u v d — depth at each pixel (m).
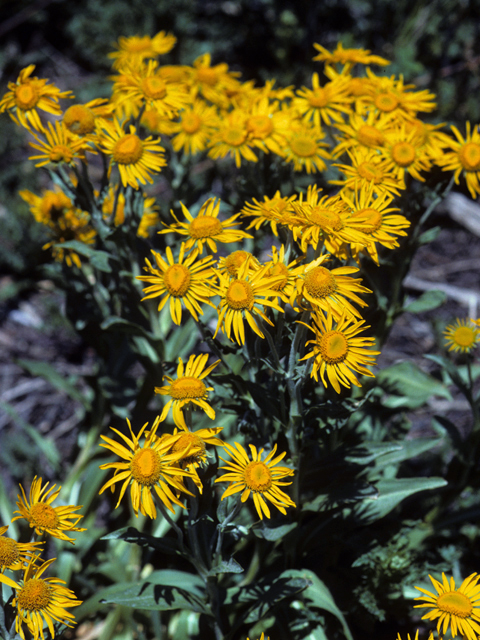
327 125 1.58
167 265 1.34
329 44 3.13
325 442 1.57
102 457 1.70
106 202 1.61
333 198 1.34
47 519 1.28
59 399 2.17
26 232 2.44
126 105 1.56
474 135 1.52
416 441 1.54
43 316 2.43
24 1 3.40
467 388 1.51
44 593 1.26
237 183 1.61
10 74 3.34
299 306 1.29
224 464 1.46
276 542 1.48
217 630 1.43
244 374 1.61
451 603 1.30
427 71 3.01
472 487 1.57
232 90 1.69
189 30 3.14
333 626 1.52
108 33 3.12
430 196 1.54
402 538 1.54
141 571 1.66
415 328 2.34
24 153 2.88
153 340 1.57
